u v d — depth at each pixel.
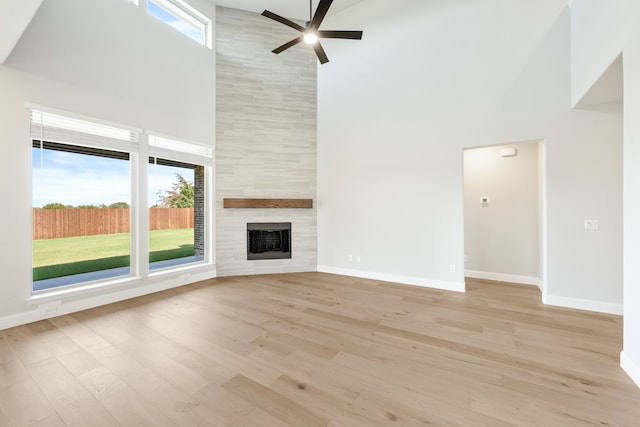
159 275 3.80
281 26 4.85
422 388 1.73
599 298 3.01
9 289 2.60
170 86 3.88
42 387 1.72
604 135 2.96
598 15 2.38
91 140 3.12
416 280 4.13
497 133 3.51
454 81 3.79
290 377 1.84
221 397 1.63
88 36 3.06
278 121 4.84
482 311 3.05
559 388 1.72
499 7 3.49
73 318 2.83
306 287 4.01
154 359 2.05
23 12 1.82
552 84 3.19
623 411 1.52
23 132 2.65
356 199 4.66
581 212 3.07
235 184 4.62
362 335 2.47
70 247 3.90
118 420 1.45
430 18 3.97
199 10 4.27
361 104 4.59
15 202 2.63
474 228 4.54
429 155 4.01
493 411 1.52
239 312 3.02
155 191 4.21
